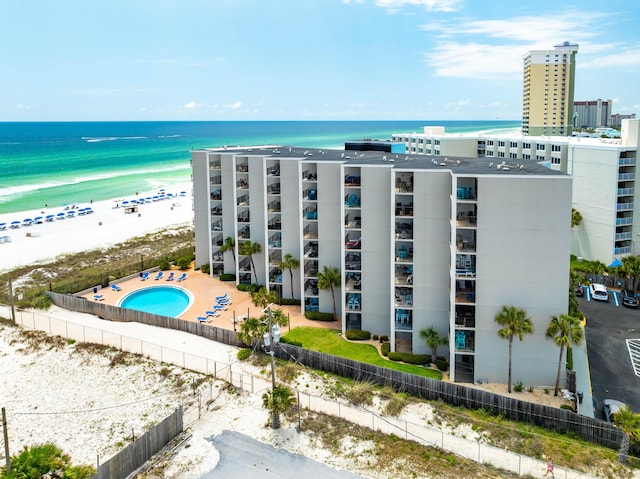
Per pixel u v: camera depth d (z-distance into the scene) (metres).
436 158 70.12
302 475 38.28
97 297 76.75
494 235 49.03
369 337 61.84
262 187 76.25
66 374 54.19
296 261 71.69
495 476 37.75
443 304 55.25
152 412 46.97
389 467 39.03
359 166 59.44
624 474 37.69
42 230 125.38
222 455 40.53
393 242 55.66
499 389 50.47
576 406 46.97
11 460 32.44
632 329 65.44
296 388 49.72
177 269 91.44
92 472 35.97
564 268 48.41
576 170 92.81
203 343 60.00
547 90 186.12
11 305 67.56
